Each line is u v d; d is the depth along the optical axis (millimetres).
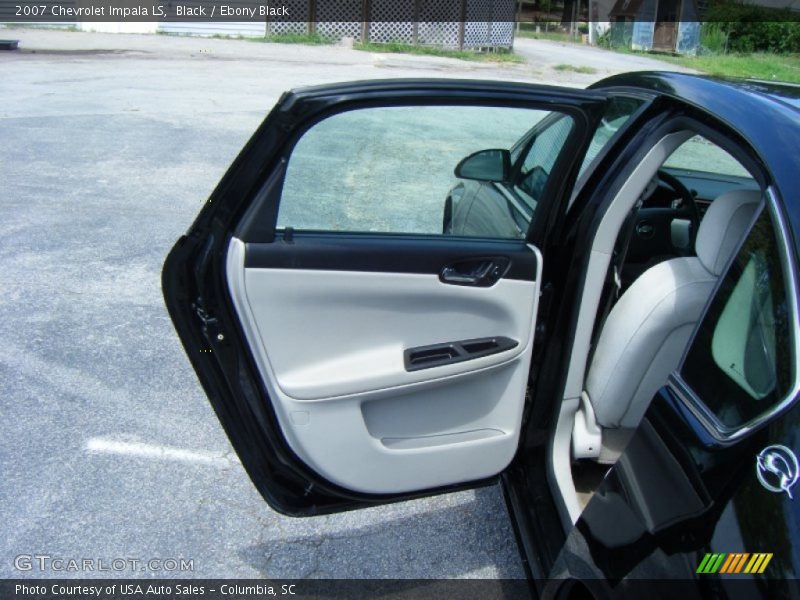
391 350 2150
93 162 7418
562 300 2242
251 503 2938
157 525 2807
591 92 2062
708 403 1649
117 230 5672
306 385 2080
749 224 1770
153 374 3785
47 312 4352
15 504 2871
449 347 2182
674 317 2215
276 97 11359
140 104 10227
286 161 1943
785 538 1350
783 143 1789
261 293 1989
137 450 3209
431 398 2227
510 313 2182
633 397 2322
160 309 4465
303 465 2174
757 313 1632
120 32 19125
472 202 2189
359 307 2078
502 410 2287
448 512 2912
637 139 2207
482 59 19953
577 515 2207
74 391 3607
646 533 1617
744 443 1500
